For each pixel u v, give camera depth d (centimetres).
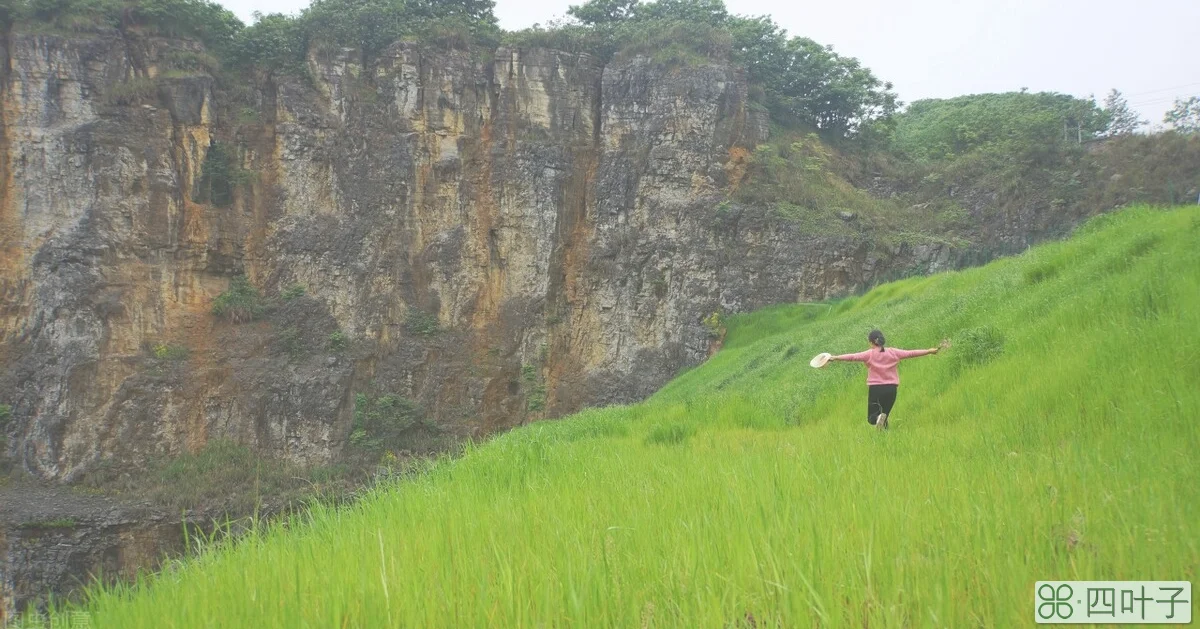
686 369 5212
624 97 5709
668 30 5875
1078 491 512
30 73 4762
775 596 375
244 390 4781
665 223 5500
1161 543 390
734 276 5328
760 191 5503
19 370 4466
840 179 5978
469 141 5578
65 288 4588
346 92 5425
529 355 5394
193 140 5088
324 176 5366
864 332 2403
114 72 4928
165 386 4634
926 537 447
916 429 1099
